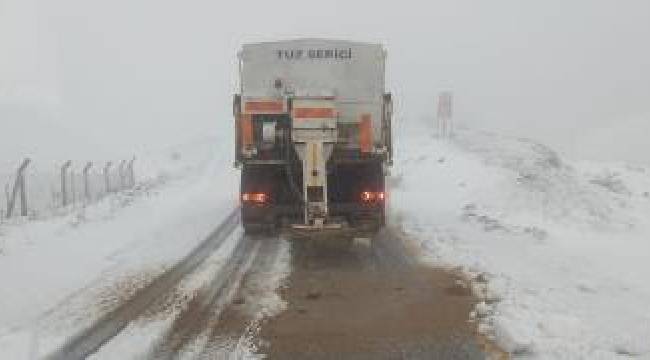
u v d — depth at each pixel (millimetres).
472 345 9656
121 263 15125
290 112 17562
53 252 16188
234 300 12117
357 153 17812
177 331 10438
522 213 22188
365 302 11938
